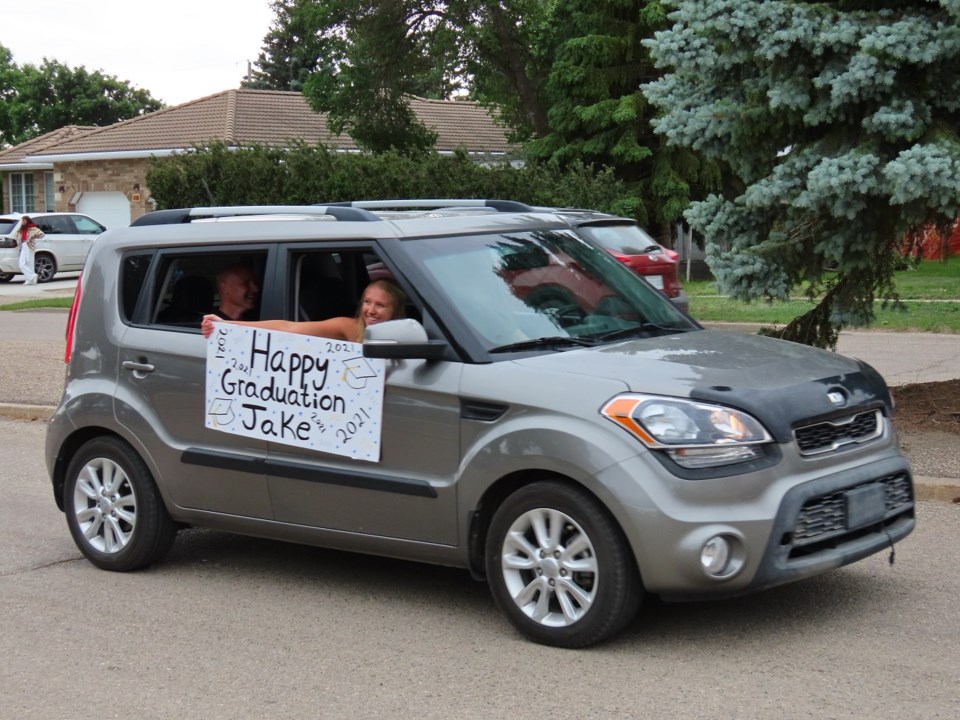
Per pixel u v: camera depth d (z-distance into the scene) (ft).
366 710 15.71
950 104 28.53
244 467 20.59
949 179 26.86
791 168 29.91
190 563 23.27
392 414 18.84
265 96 137.59
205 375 21.11
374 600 20.53
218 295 21.59
